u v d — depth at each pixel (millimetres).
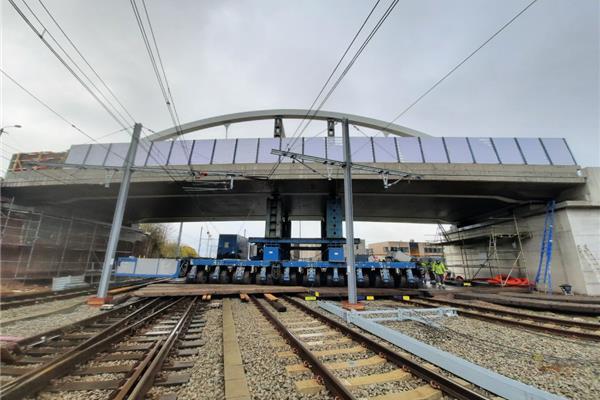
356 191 20469
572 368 4820
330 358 4961
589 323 8297
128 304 11297
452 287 21766
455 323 8531
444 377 3787
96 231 27781
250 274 18594
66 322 8180
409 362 4371
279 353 5133
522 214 21250
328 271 18156
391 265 17531
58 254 23656
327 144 19219
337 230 20406
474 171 17656
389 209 25656
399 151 18938
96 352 5164
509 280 21125
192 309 10234
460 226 29344
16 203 21703
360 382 3934
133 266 20109
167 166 18797
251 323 7785
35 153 20781
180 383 3920
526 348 6020
